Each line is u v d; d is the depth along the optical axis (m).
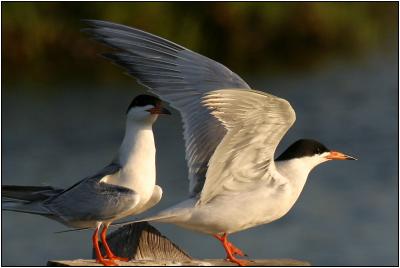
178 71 8.64
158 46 8.72
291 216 16.27
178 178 17.72
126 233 8.09
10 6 28.55
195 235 14.92
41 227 15.16
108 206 8.40
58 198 8.76
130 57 8.64
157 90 8.59
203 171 8.27
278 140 7.87
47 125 21.73
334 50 33.78
